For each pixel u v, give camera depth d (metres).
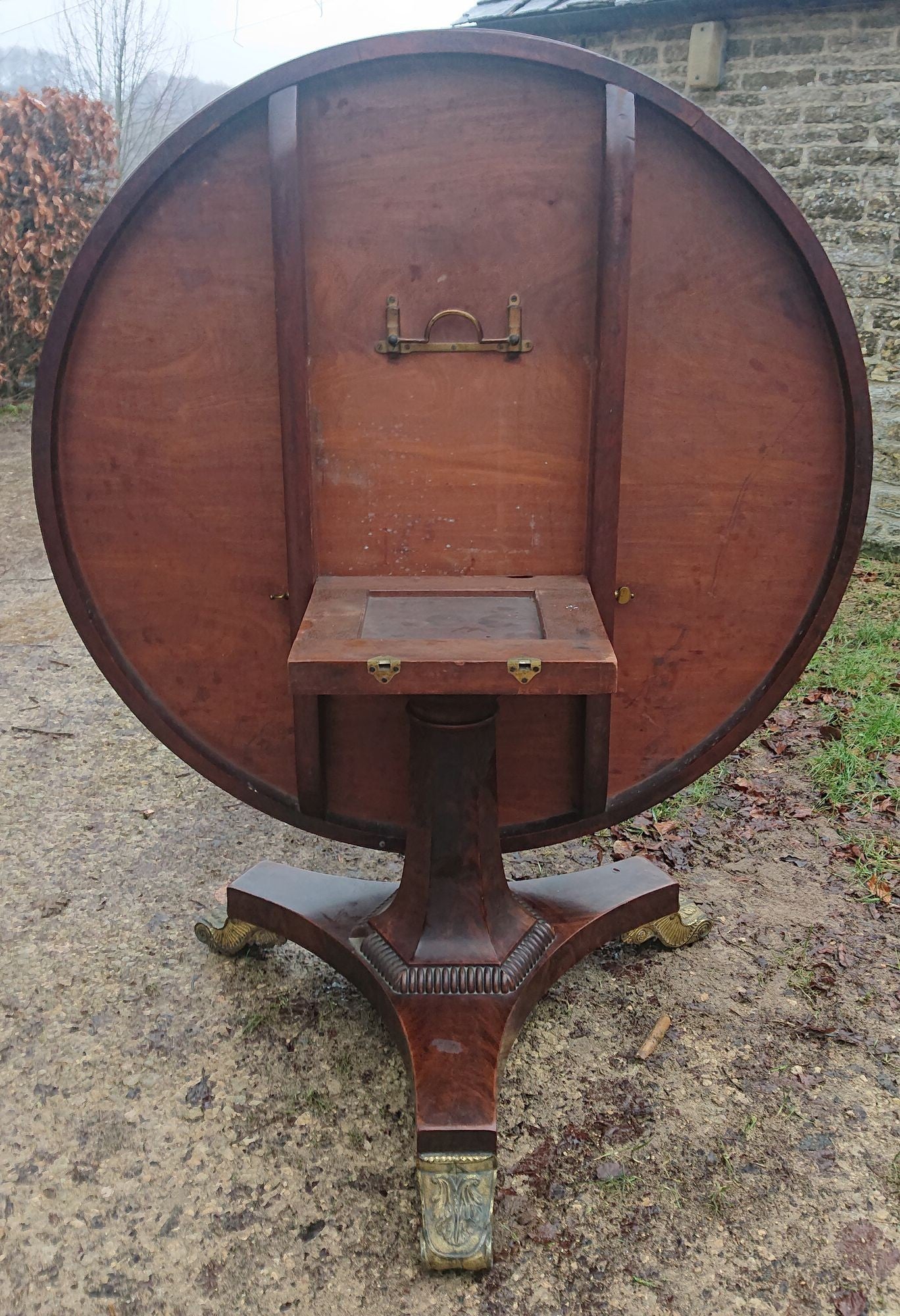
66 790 3.06
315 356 1.69
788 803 2.99
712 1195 1.74
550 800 2.05
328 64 1.54
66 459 1.78
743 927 2.44
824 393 1.74
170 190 1.63
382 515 1.78
